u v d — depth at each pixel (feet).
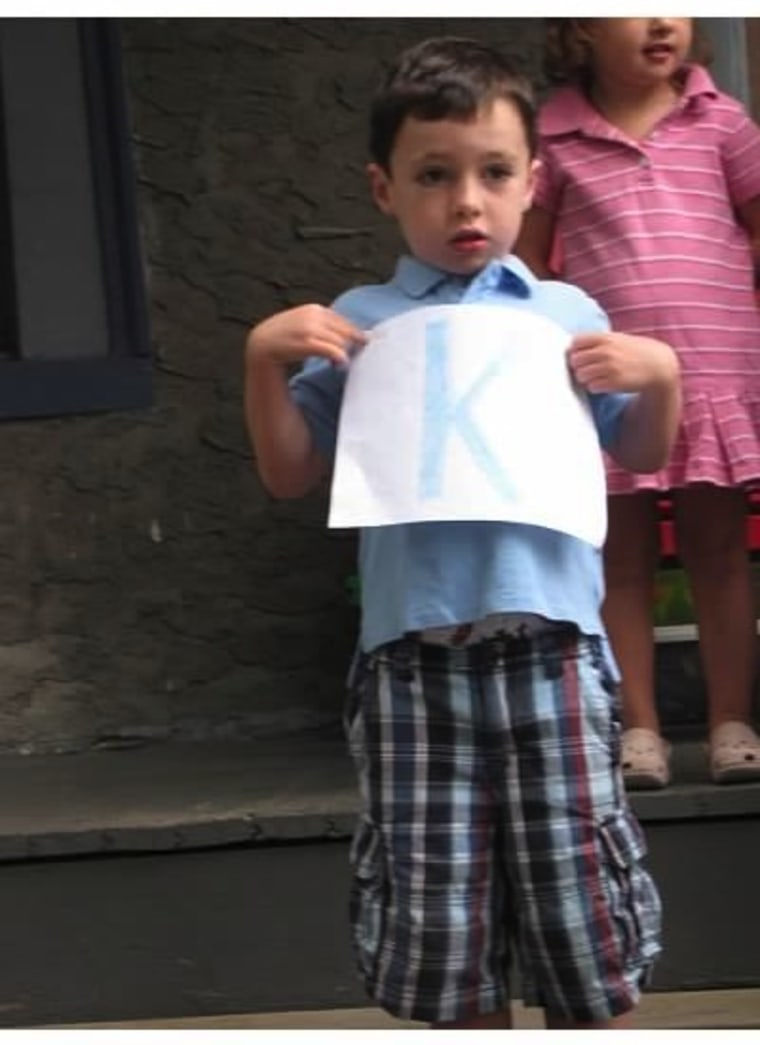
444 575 5.55
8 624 10.43
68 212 10.32
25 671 10.43
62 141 10.28
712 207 8.09
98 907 7.47
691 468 7.87
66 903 7.47
